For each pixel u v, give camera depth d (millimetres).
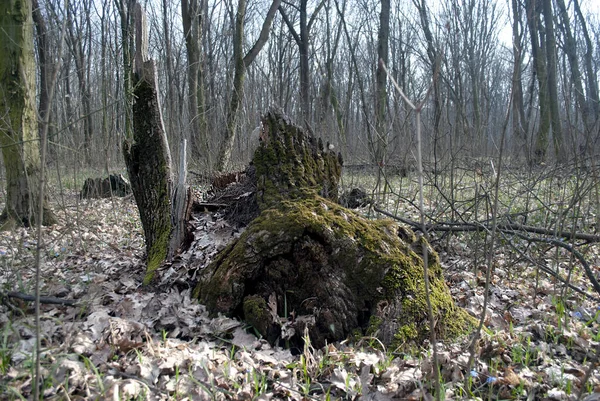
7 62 6512
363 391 2520
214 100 15172
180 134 10156
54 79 1991
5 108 6594
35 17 11773
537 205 6719
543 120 13242
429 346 3025
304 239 3168
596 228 4980
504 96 26469
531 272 4766
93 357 2557
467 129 8578
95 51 16891
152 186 4250
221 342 2994
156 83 4262
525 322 3480
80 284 3939
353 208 6719
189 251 3955
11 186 6828
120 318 3039
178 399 2336
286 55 25688
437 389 1977
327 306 3121
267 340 3057
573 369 2729
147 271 3941
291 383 2580
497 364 2781
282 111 4312
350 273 3152
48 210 7043
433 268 3422
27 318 2941
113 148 10930
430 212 6852
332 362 2752
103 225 7250
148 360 2588
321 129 10188
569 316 3645
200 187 9648
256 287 3260
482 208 6770
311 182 3979
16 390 2080
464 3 18344
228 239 4023
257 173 4031
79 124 9953
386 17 15625
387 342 2990
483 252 5105
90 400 2189
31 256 5020
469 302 3881
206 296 3287
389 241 3297
